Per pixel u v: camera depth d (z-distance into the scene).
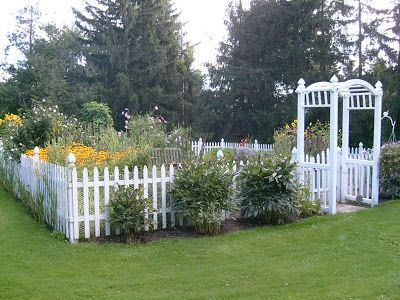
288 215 7.79
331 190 8.55
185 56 36.34
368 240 6.56
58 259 5.83
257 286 4.84
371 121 23.33
